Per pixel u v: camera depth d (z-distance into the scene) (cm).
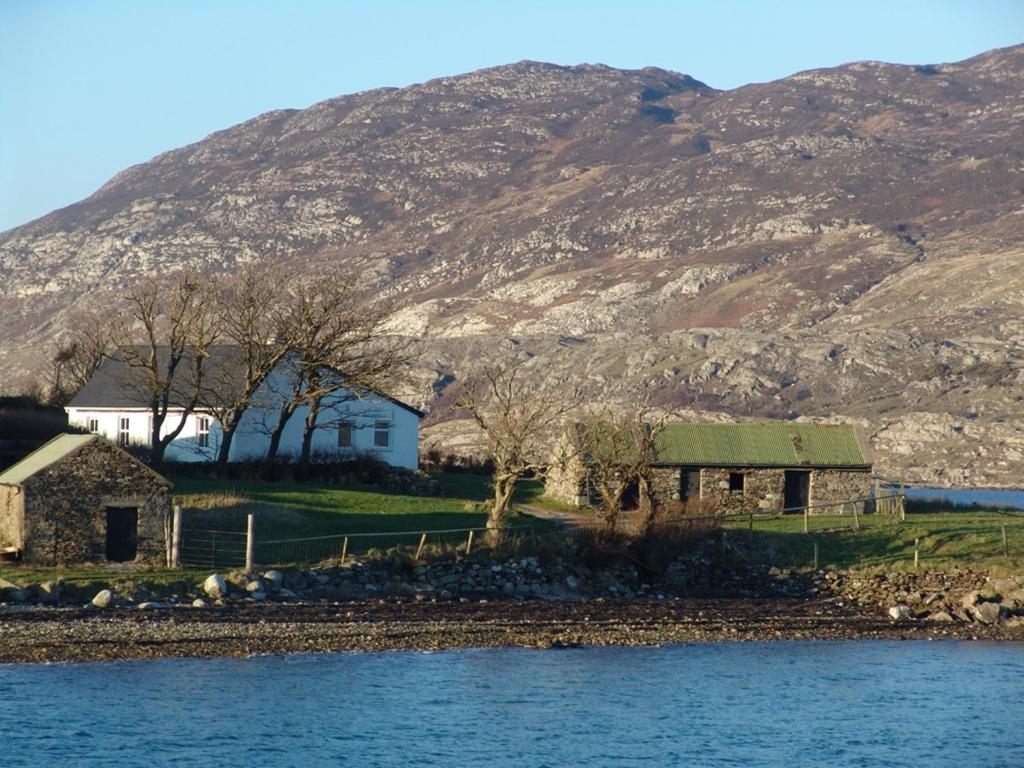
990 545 11244
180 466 12331
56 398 16262
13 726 6156
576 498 13000
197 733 6222
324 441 14038
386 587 9200
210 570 8856
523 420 11000
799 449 13812
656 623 9075
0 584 8000
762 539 11156
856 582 10481
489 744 6356
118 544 8762
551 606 9312
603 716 6938
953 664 8394
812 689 7675
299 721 6488
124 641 7481
